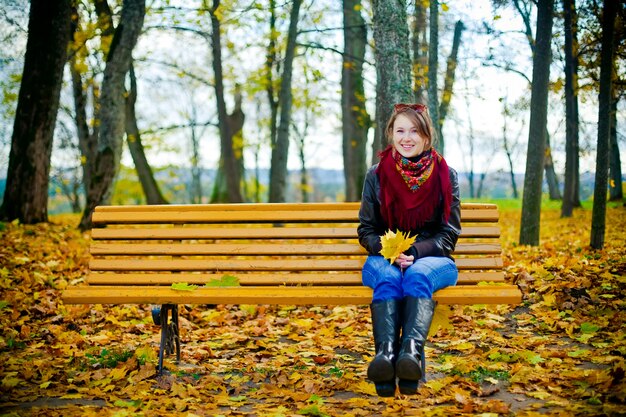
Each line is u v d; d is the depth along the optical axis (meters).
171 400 3.06
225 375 3.57
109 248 3.78
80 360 3.79
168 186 32.00
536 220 8.44
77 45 14.28
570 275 5.38
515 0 10.97
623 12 9.06
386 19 6.99
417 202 3.34
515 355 3.66
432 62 10.50
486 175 37.88
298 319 5.17
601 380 3.02
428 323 2.88
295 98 19.62
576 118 15.92
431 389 3.20
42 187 10.89
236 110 21.42
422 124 3.33
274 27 16.44
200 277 3.69
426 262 3.11
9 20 13.84
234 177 17.88
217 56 15.98
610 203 20.42
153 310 3.52
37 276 6.05
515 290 3.10
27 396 3.14
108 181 10.95
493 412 2.76
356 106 16.98
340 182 42.78
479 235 3.60
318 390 3.24
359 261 3.63
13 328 4.59
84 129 17.59
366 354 4.05
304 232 3.69
